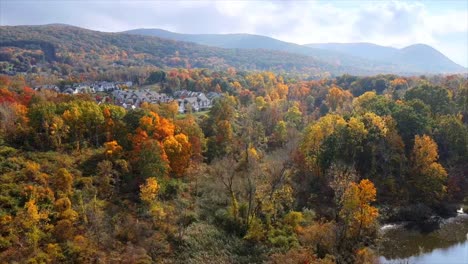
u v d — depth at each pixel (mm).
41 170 60656
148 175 64062
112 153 67562
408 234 64312
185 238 54344
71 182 58156
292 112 121688
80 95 110562
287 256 47438
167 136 73375
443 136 85688
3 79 134750
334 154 76688
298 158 79688
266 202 61469
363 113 88750
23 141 69062
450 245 60406
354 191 54438
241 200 64375
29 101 88438
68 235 48969
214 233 56531
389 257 55969
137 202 60938
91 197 58188
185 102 147750
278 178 66062
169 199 64500
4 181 55375
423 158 77312
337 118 86438
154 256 50625
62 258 45594
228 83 182125
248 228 57719
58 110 75812
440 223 69250
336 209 65562
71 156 68375
